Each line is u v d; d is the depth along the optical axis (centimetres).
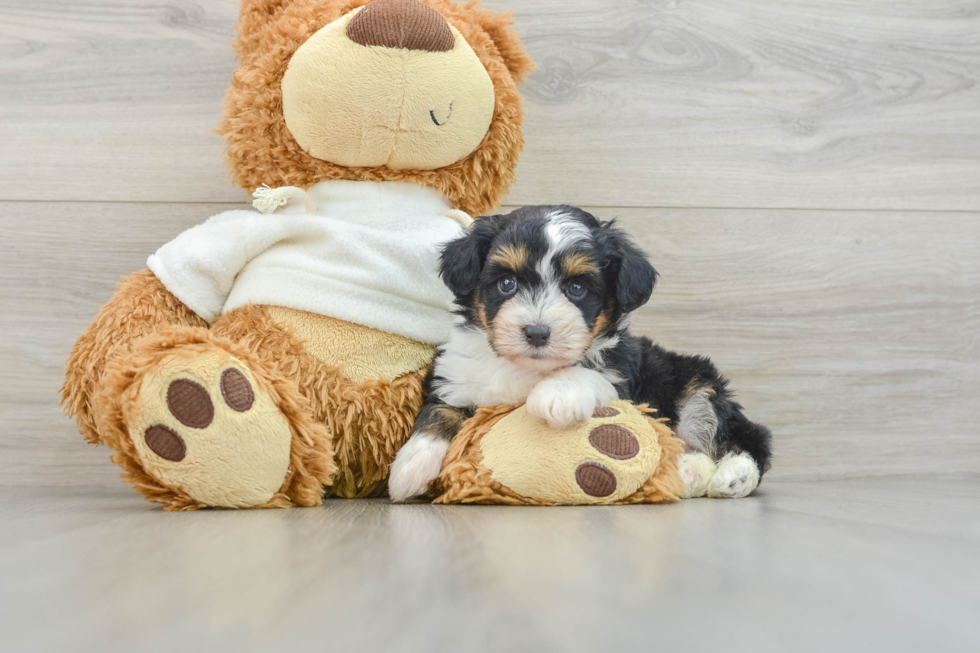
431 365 87
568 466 78
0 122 99
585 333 81
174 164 100
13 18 99
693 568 60
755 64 105
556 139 103
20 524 70
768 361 105
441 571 59
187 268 85
